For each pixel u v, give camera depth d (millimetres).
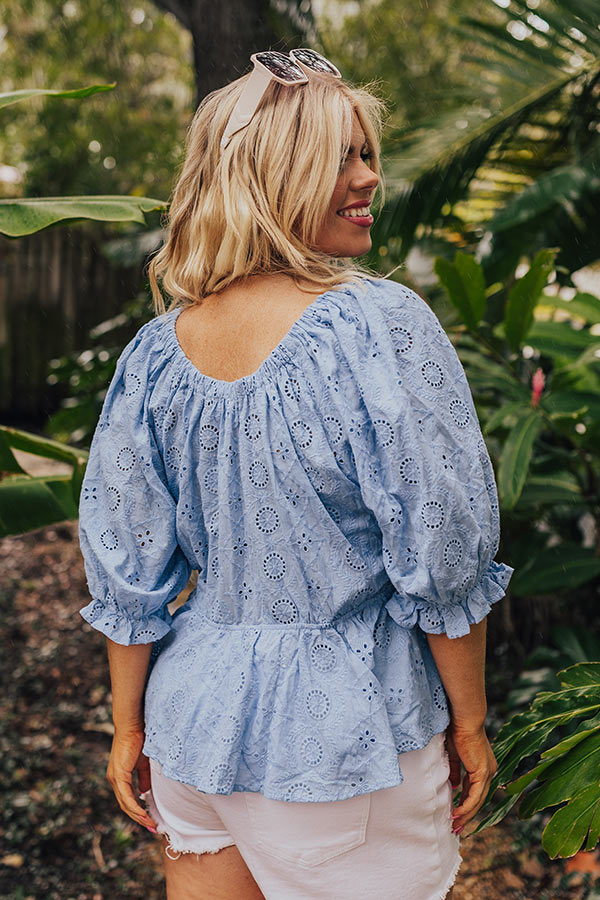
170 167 9047
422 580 1291
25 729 3572
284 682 1337
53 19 9133
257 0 4051
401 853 1376
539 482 3025
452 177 3730
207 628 1447
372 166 1514
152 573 1480
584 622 3674
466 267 2518
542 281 2465
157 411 1465
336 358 1308
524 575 2945
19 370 8852
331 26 8367
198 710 1393
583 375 2910
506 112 3727
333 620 1357
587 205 3625
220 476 1387
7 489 2150
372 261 3604
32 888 2705
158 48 9828
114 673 1535
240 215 1370
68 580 5133
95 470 1534
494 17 4488
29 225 1835
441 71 7906
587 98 3688
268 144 1369
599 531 2967
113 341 6270
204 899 1540
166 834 1557
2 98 1859
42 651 4250
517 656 3916
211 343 1426
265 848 1374
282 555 1351
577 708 1769
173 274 1560
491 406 3168
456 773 1509
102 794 3184
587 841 1579
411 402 1282
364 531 1357
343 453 1306
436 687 1425
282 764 1317
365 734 1307
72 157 9578
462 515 1284
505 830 2932
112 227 8773
